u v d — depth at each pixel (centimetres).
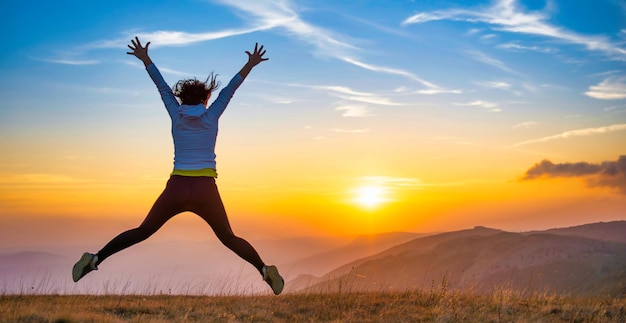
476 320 943
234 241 659
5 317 805
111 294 1252
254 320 948
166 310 1005
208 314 976
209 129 654
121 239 630
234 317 938
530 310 1055
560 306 1106
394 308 1063
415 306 1093
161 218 640
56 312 850
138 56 700
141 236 637
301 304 1109
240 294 1277
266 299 1181
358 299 1162
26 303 1011
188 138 649
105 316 856
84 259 621
